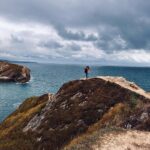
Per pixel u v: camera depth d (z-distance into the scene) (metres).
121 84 57.78
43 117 58.25
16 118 67.62
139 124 42.03
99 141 30.52
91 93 57.66
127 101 51.00
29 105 73.88
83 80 62.62
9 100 163.62
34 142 52.78
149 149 29.39
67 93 61.06
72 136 49.62
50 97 71.44
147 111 43.72
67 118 54.03
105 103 53.53
